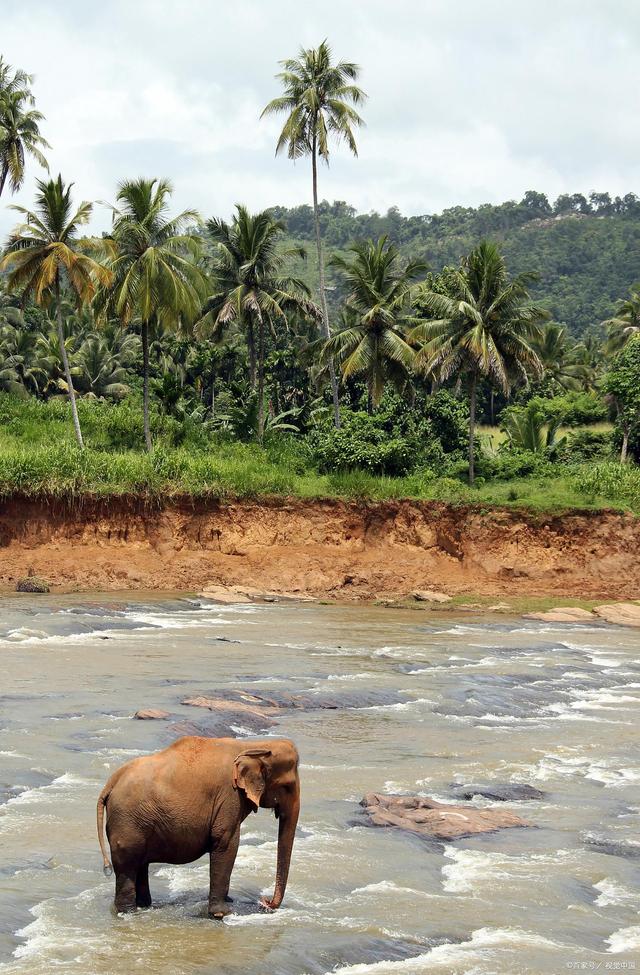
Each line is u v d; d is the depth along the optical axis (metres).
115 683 18.05
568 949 7.90
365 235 191.25
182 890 8.77
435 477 45.12
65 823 10.27
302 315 49.47
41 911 8.09
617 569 39.56
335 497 41.06
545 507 40.69
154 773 8.00
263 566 39.00
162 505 39.53
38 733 13.87
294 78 46.12
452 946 7.89
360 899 8.77
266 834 10.59
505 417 61.84
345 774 13.16
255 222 47.94
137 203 42.06
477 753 14.70
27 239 40.84
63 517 38.56
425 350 43.47
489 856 10.15
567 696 19.83
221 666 20.91
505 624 31.55
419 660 23.31
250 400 50.00
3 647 21.77
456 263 176.25
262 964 7.28
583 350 88.38
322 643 25.69
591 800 12.43
